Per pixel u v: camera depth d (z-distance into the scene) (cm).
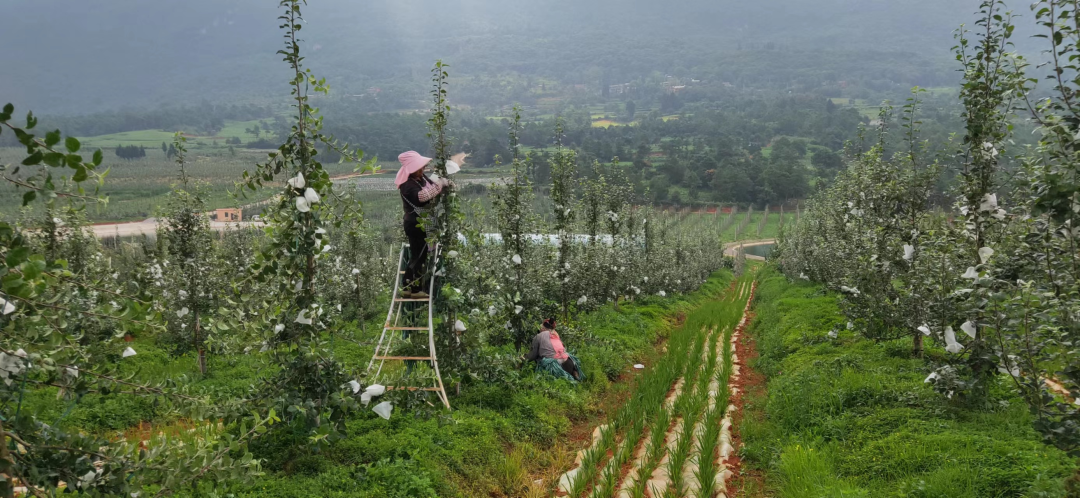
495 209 1324
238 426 706
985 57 812
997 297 593
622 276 2302
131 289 1182
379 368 852
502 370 1059
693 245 4447
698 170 10519
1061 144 511
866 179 1427
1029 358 581
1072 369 525
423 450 769
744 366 1498
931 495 599
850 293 1245
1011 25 781
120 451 465
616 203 2141
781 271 3916
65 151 344
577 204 1867
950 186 1005
